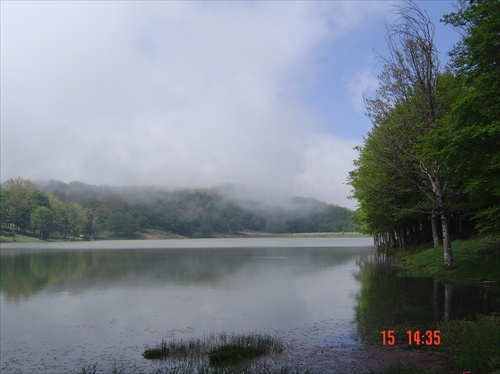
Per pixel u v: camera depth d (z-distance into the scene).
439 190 24.12
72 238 157.38
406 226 45.28
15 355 11.88
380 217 39.84
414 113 25.36
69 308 19.05
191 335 13.61
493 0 14.16
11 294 23.44
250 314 16.64
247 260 47.69
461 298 16.33
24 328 15.27
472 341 9.66
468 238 32.50
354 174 42.62
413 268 27.86
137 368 10.20
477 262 22.92
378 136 29.38
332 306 17.31
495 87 13.95
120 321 16.17
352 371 8.96
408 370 8.27
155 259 50.78
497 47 14.00
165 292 23.41
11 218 140.62
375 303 16.59
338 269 33.94
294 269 35.53
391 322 13.34
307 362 9.81
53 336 14.05
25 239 139.38
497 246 24.05
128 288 25.28
